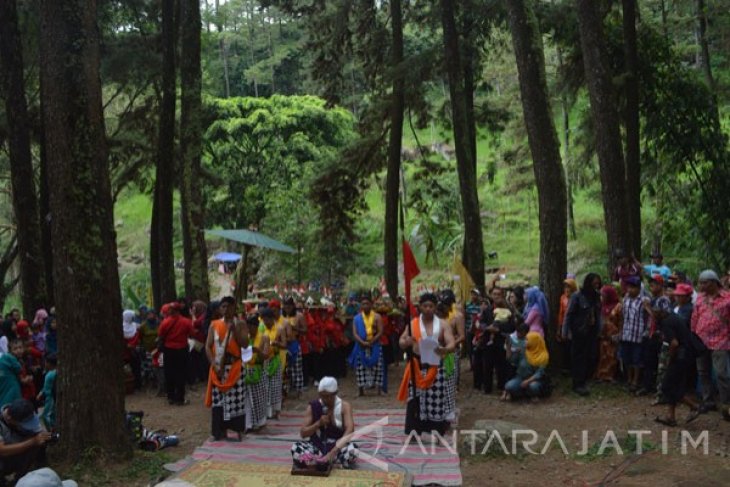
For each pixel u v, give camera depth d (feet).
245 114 119.96
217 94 185.47
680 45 81.97
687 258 73.15
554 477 25.55
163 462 27.94
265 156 115.44
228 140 116.37
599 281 38.09
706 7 68.54
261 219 114.73
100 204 28.30
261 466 26.07
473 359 42.19
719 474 24.54
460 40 60.64
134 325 46.29
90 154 28.14
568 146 99.09
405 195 124.98
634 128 50.60
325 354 48.06
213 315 42.45
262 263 109.91
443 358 29.68
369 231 131.95
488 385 40.24
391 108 67.21
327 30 68.44
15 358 29.53
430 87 69.72
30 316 49.08
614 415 33.12
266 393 33.12
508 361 38.50
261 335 31.86
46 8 27.91
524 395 37.70
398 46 63.26
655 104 57.72
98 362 27.71
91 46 28.48
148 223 160.35
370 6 68.13
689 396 34.47
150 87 84.99
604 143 43.42
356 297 51.08
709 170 60.34
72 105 27.89
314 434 25.94
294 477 24.48
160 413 38.63
